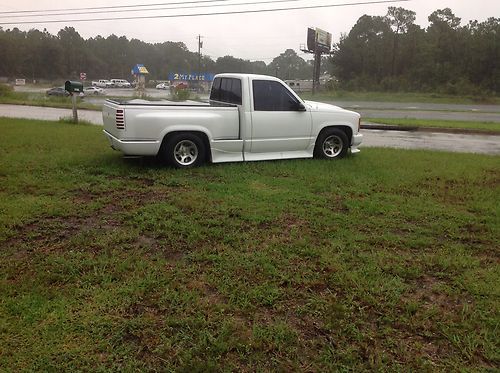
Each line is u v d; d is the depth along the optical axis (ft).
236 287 11.28
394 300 10.85
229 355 8.77
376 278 11.96
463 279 12.03
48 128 40.52
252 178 22.59
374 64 249.14
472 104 142.41
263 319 10.00
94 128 42.24
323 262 12.81
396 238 14.87
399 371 8.45
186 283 11.50
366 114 88.43
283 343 9.16
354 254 13.50
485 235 15.49
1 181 20.66
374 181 22.59
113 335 9.23
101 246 13.65
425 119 72.64
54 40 353.31
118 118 22.72
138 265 12.36
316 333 9.57
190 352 8.77
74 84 47.60
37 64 335.26
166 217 16.39
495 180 23.68
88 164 24.61
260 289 11.19
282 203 18.39
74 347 8.82
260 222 16.10
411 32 244.63
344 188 21.12
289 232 15.24
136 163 25.09
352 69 257.34
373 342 9.30
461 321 10.05
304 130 27.04
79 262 12.41
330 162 26.91
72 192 19.53
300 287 11.46
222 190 20.25
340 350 9.00
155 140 23.40
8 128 39.19
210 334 9.34
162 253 13.34
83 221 15.96
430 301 11.00
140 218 16.07
